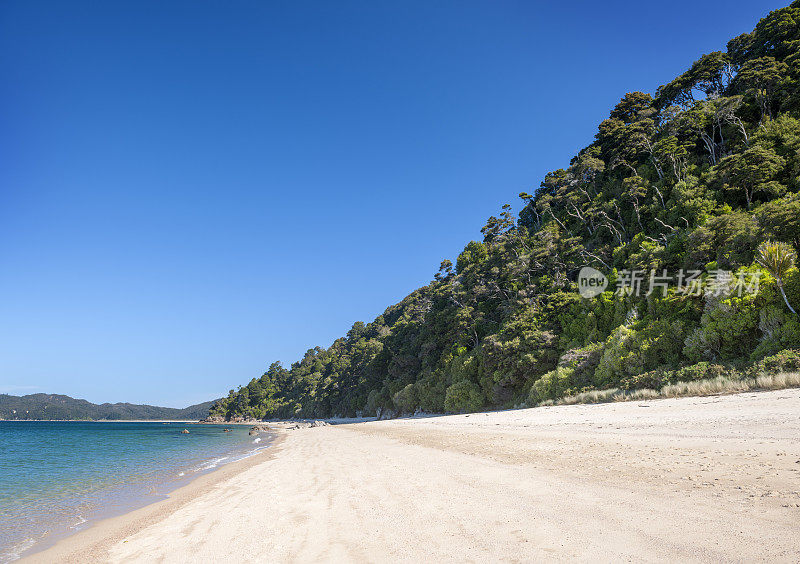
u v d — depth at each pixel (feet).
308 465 54.13
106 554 24.06
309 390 509.76
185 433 279.69
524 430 61.21
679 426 42.45
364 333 564.71
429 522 20.83
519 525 18.62
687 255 114.32
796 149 131.44
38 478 66.44
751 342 79.71
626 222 188.96
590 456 33.35
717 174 147.54
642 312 120.16
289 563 17.54
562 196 236.63
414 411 236.22
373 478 36.01
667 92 233.35
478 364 180.75
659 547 14.30
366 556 17.17
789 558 12.11
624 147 213.46
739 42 212.43
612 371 101.96
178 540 24.48
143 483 57.31
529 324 157.38
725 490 19.66
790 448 26.50
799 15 185.88
